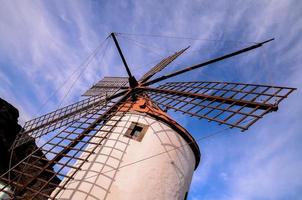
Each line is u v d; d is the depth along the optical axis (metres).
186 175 7.62
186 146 8.00
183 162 7.62
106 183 6.25
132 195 6.20
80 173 6.59
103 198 6.02
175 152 7.49
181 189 7.25
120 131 7.41
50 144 7.00
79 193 6.12
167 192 6.77
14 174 10.00
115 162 6.66
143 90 9.64
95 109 8.75
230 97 6.91
